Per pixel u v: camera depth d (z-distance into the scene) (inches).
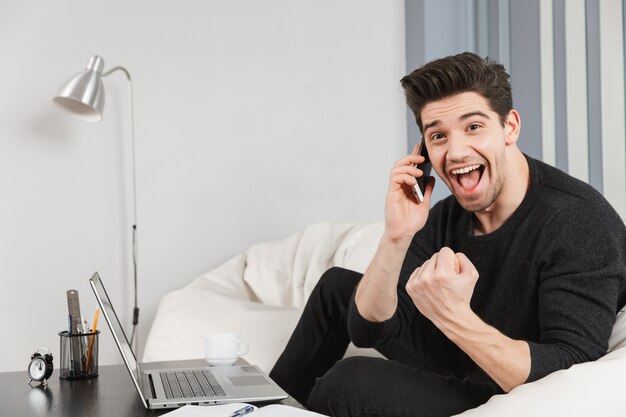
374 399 54.9
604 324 53.6
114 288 131.0
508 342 51.4
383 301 62.8
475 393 54.7
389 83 143.7
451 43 136.7
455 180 60.0
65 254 129.0
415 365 69.4
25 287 127.1
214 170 135.8
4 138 127.1
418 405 54.1
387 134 143.6
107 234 130.8
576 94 108.4
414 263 68.8
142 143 132.5
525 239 59.6
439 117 58.3
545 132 114.7
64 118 129.3
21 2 128.1
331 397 56.3
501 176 59.1
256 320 101.3
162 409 54.1
